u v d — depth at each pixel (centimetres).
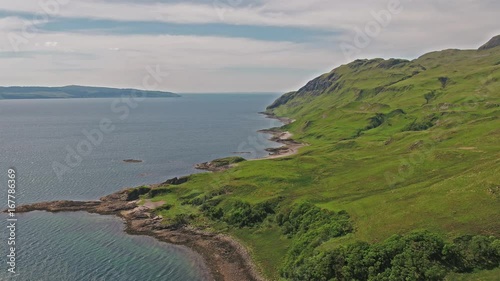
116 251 7950
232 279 6850
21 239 8431
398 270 5175
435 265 5128
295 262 6450
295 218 8169
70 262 7406
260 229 8544
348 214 7469
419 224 6097
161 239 8556
